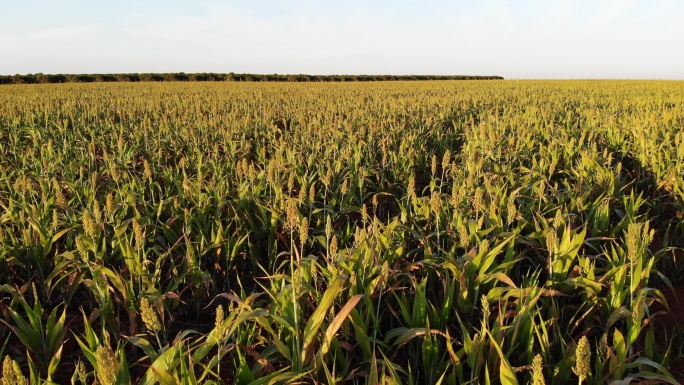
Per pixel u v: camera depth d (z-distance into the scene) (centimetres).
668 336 416
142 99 2284
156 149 1080
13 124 1407
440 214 523
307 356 290
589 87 3600
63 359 395
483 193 557
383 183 820
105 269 374
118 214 545
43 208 559
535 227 486
